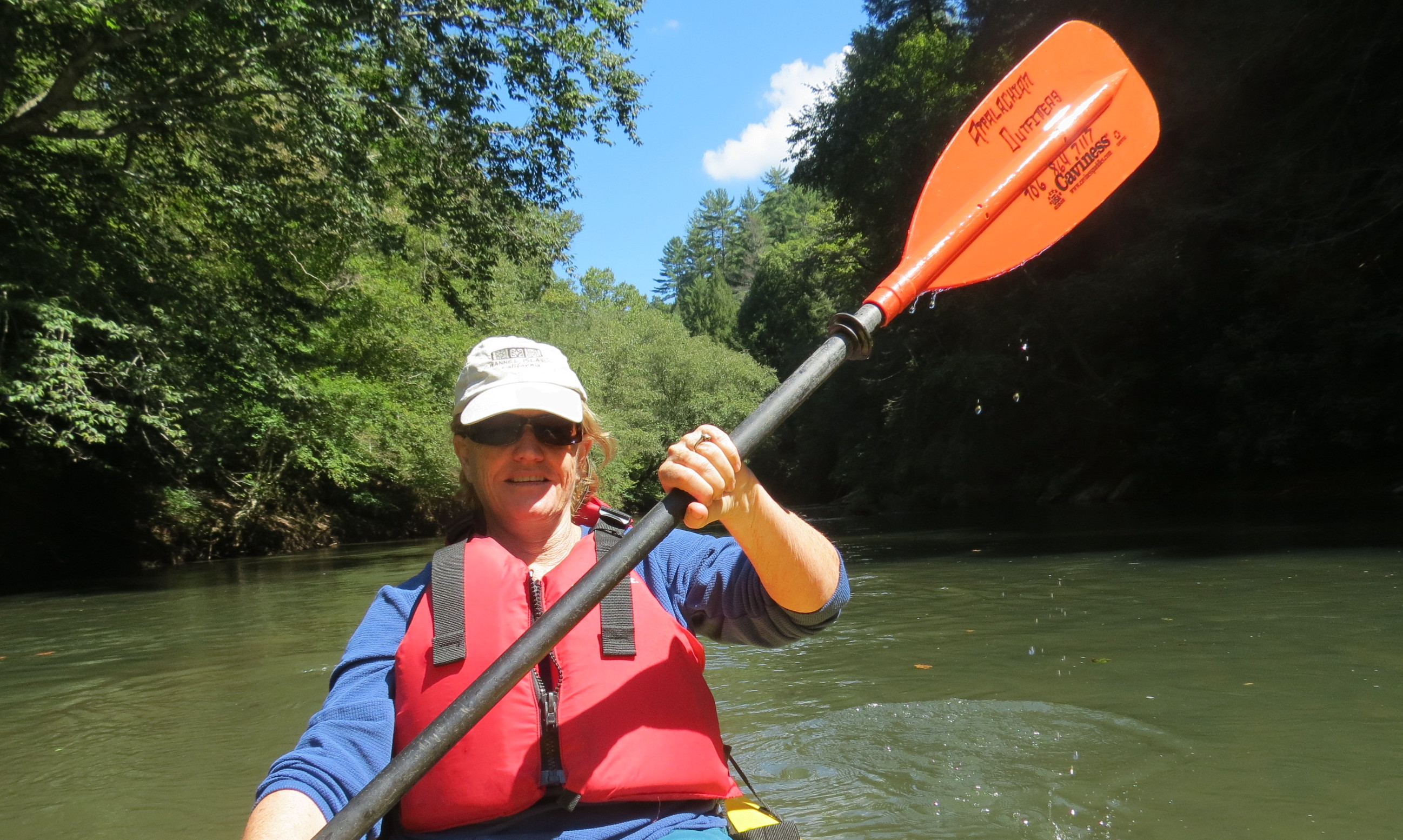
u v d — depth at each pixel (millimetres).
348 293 15852
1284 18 12070
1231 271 14883
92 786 2998
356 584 9180
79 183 11297
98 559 12938
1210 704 3188
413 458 17281
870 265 22250
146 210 12727
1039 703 3326
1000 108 1790
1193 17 13500
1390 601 4875
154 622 7148
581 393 1644
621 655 1410
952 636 4750
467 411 1557
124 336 10102
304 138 11477
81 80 10703
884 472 23422
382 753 1379
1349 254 12477
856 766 2779
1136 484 17125
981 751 2836
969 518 15469
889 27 22234
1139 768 2607
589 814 1362
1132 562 7422
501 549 1498
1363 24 11750
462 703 1141
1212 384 15391
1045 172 1779
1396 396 13250
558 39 11992
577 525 1688
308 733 1386
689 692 1437
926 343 21500
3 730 3881
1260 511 11727
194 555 14539
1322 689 3287
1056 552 8656
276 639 5848
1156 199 14617
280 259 13781
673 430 31359
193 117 11055
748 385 34125
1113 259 16203
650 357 32594
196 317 11508
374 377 16531
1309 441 14242
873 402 27094
